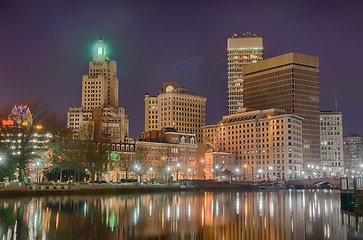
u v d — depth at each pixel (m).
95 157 190.88
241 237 61.84
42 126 172.88
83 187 164.50
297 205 118.31
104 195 163.50
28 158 160.75
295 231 67.44
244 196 170.12
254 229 69.38
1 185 140.75
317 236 62.78
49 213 88.00
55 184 166.12
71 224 72.50
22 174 153.25
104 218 81.50
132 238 60.28
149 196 163.00
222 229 69.06
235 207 110.19
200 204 119.81
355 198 96.38
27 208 97.94
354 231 67.56
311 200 142.88
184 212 95.06
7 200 121.62
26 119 167.88
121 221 77.44
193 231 66.94
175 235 63.12
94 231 65.56
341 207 104.00
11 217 80.31
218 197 160.12
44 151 187.00
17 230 65.19
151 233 64.50
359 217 86.75
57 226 69.88
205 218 83.75
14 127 155.62
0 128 155.25
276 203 126.50
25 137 156.75
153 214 89.81
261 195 180.75
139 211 95.88
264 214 92.19
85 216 84.06
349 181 111.94
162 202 126.69
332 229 69.44
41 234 61.97
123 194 177.50
